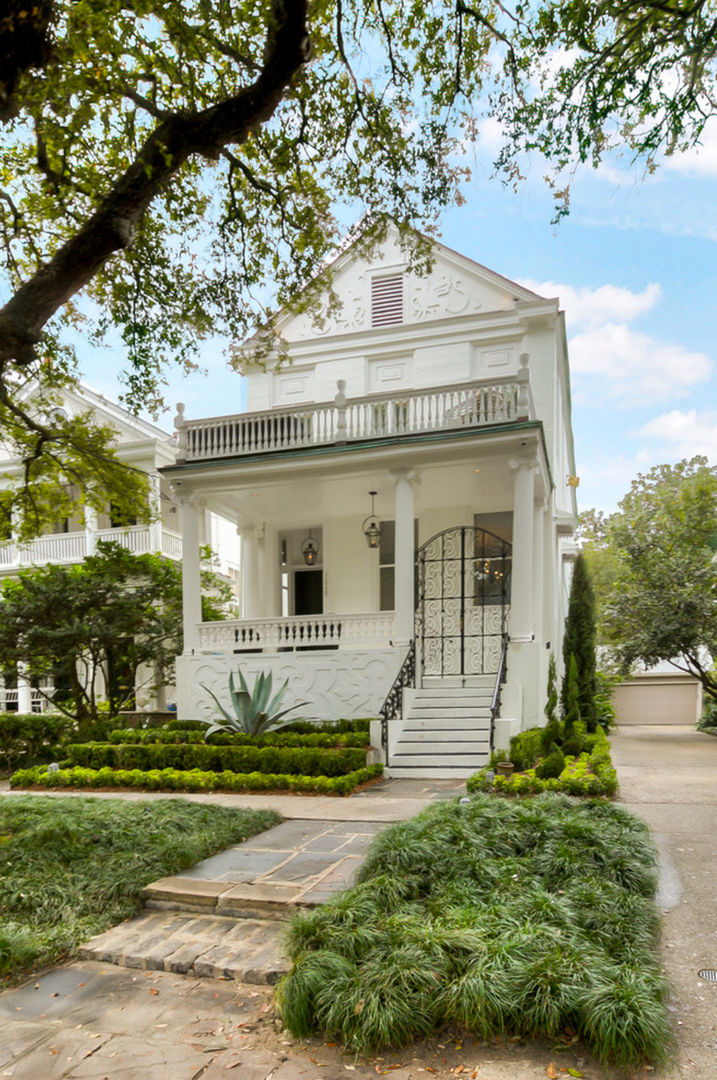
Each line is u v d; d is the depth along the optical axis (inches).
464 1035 138.7
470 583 611.8
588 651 685.3
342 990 143.3
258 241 372.2
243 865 240.4
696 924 181.6
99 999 161.8
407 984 142.6
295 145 331.3
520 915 168.4
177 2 238.7
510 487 578.2
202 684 546.9
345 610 662.5
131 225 247.1
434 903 177.3
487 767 390.0
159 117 281.9
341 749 418.6
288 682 523.5
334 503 631.8
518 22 274.7
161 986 167.5
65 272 237.9
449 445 496.4
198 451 582.2
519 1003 136.8
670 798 334.6
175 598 657.0
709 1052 128.9
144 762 451.2
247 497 610.2
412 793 367.2
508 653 477.1
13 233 351.3
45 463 461.7
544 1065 128.3
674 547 808.9
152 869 230.5
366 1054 132.9
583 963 143.7
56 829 261.4
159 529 740.7
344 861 240.1
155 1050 139.2
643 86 265.1
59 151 320.5
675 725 1108.5
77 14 213.5
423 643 539.5
